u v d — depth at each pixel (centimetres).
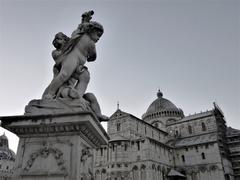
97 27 692
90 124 525
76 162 494
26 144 539
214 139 7356
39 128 538
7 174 9344
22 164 518
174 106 10056
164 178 6619
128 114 7225
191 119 8750
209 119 8325
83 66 670
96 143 625
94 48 700
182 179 7125
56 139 529
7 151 11506
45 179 491
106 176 6291
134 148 6512
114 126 7375
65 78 612
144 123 7825
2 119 555
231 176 7200
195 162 7288
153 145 6600
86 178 555
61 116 531
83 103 577
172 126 9131
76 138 518
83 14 721
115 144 6550
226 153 7706
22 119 548
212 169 6919
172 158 7612
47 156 516
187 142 7950
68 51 650
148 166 6009
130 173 6200
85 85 666
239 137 8169
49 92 606
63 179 481
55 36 700
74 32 691
